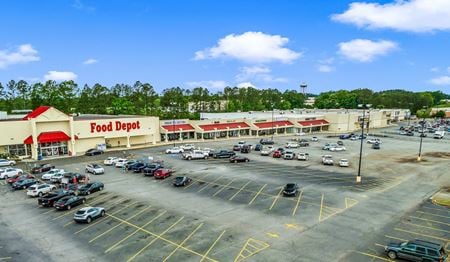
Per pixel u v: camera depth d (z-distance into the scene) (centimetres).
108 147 8050
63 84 13612
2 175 5112
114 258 2439
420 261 2327
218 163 6188
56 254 2525
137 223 3144
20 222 3228
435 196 4012
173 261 2377
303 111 15462
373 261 2388
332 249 2572
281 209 3512
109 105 15475
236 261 2375
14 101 14012
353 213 3388
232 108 17900
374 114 14125
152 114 14212
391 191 4241
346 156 7044
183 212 3441
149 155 7131
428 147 8400
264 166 5894
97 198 3991
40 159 6631
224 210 3491
